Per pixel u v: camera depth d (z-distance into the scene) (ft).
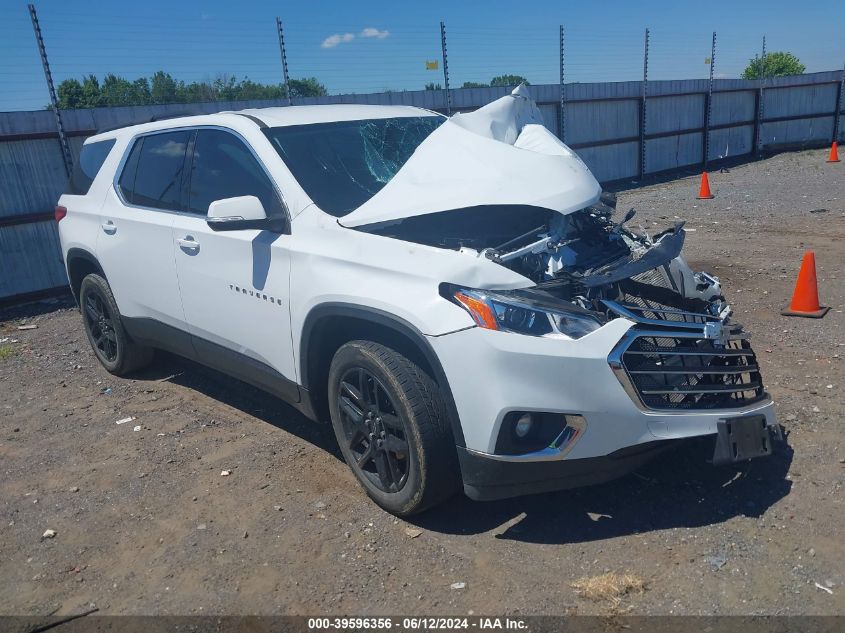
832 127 91.09
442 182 12.92
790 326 20.34
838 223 35.76
